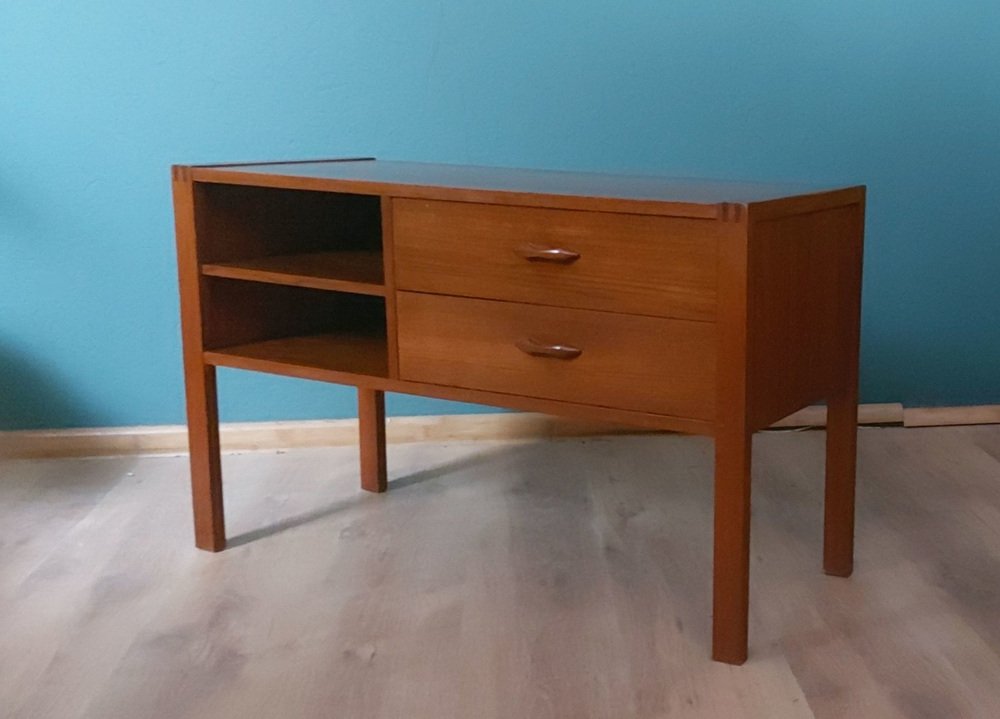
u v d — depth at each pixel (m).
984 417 2.16
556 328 1.34
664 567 1.57
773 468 1.97
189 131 2.06
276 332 1.74
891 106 2.05
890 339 2.14
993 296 2.12
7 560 1.63
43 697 1.24
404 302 1.45
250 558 1.63
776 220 1.25
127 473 2.04
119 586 1.53
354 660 1.31
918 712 1.18
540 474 1.98
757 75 2.04
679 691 1.23
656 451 2.09
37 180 2.08
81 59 2.03
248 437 2.14
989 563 1.55
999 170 2.08
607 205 1.27
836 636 1.35
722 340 1.22
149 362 2.14
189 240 1.61
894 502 1.78
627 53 2.03
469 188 1.37
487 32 2.03
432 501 1.86
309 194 1.76
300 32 2.04
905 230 2.10
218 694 1.24
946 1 2.01
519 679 1.26
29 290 2.12
